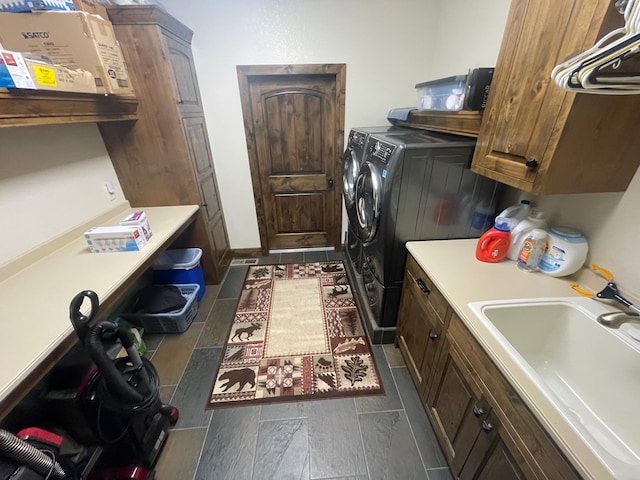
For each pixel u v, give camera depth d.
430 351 1.37
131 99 1.88
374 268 1.85
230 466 1.32
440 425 1.29
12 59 1.07
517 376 0.77
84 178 1.86
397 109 2.39
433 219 1.56
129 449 1.22
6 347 0.93
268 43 2.32
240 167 2.78
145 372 1.07
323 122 2.71
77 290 1.23
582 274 1.20
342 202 3.02
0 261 1.34
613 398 0.93
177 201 2.31
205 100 2.49
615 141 0.91
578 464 0.59
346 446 1.39
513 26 1.04
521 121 1.03
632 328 0.94
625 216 1.03
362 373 1.77
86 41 1.44
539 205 1.45
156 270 2.31
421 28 2.33
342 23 2.28
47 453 0.80
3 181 1.36
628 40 0.59
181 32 2.09
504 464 0.84
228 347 1.98
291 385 1.70
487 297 1.10
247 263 3.08
